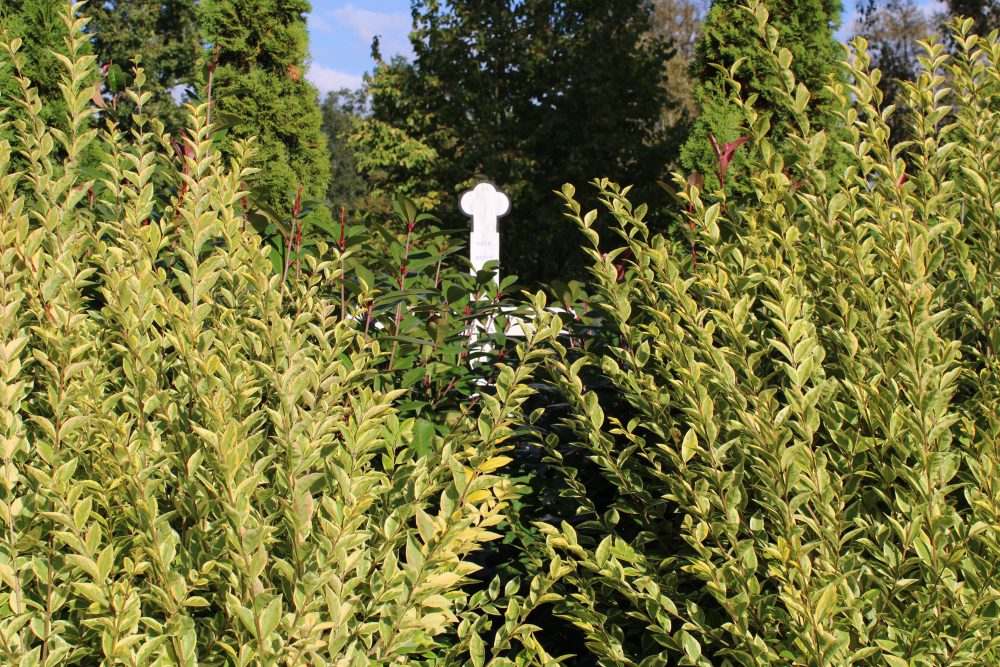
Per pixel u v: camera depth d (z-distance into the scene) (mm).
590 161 16562
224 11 12070
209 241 2428
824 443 1921
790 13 10234
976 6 19344
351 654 1442
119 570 1514
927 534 1495
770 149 2115
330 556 1383
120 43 23859
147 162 2115
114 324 1901
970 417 1815
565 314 2688
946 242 2150
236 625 1425
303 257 2734
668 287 1846
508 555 2564
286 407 1477
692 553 1948
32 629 1388
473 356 2674
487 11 17344
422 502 1625
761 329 2035
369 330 2730
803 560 1451
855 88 1999
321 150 12445
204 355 1618
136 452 1479
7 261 1599
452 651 1845
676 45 30875
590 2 17266
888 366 1624
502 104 17578
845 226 2072
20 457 1518
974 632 1459
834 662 1487
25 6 8195
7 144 1884
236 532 1351
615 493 2492
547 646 2451
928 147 2041
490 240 6973
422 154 18062
